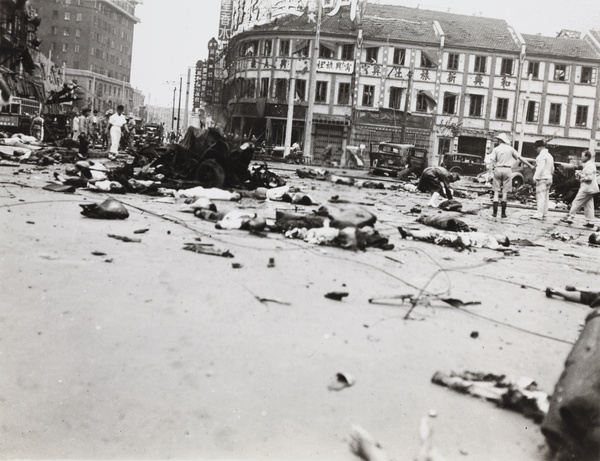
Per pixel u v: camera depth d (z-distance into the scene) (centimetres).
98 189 1062
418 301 463
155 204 952
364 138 5281
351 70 5281
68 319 342
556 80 5381
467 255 748
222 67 6781
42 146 2241
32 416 233
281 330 358
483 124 5388
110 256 521
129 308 373
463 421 255
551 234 1105
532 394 269
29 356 287
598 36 5547
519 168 2902
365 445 223
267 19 5841
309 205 1095
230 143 1305
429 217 995
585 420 213
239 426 238
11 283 404
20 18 3488
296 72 5312
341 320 391
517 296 521
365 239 714
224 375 283
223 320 367
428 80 5325
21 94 3466
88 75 9000
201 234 689
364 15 5453
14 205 790
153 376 276
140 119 4578
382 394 277
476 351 352
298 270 538
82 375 271
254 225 738
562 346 375
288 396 267
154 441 223
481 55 5325
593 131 5419
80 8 9031
